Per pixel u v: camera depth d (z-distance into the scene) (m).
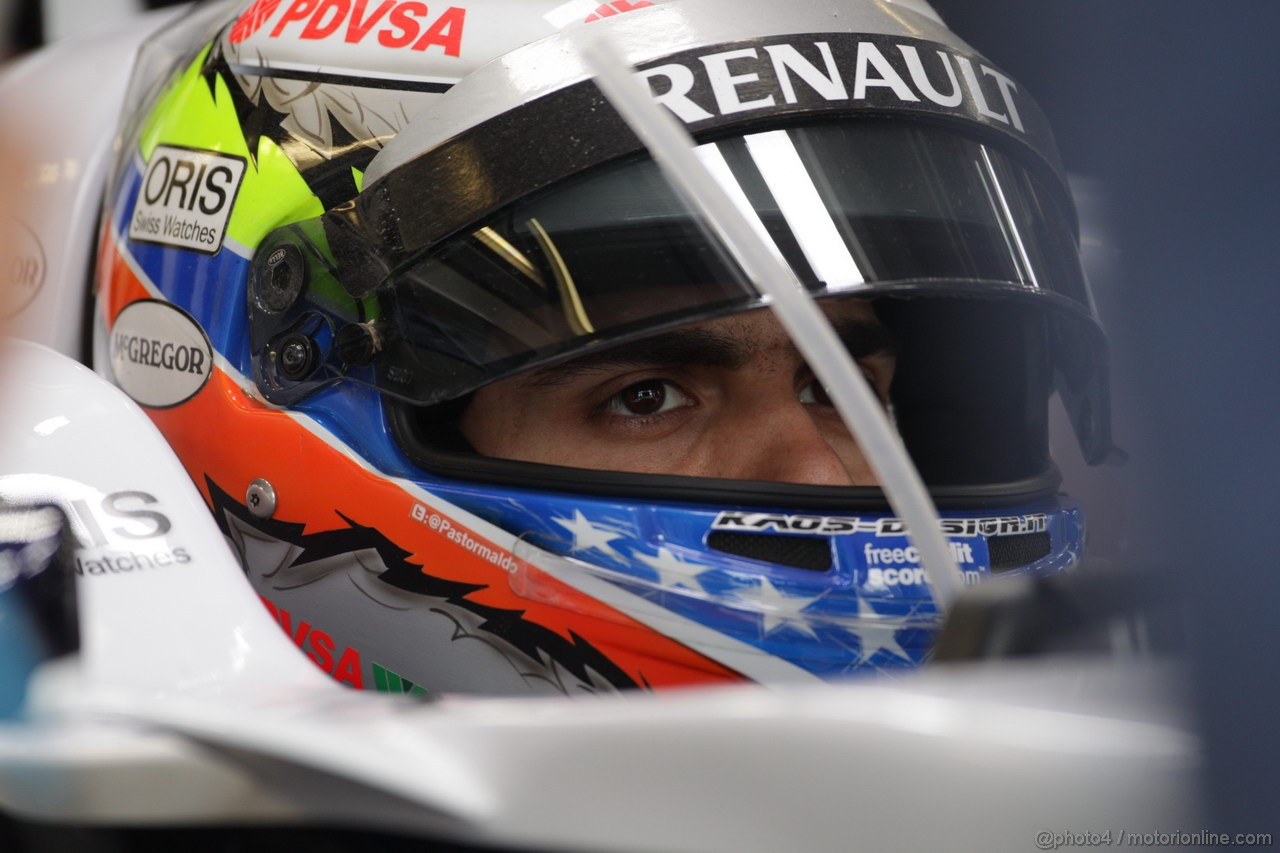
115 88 1.57
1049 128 1.35
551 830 0.63
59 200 1.47
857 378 0.75
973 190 1.18
